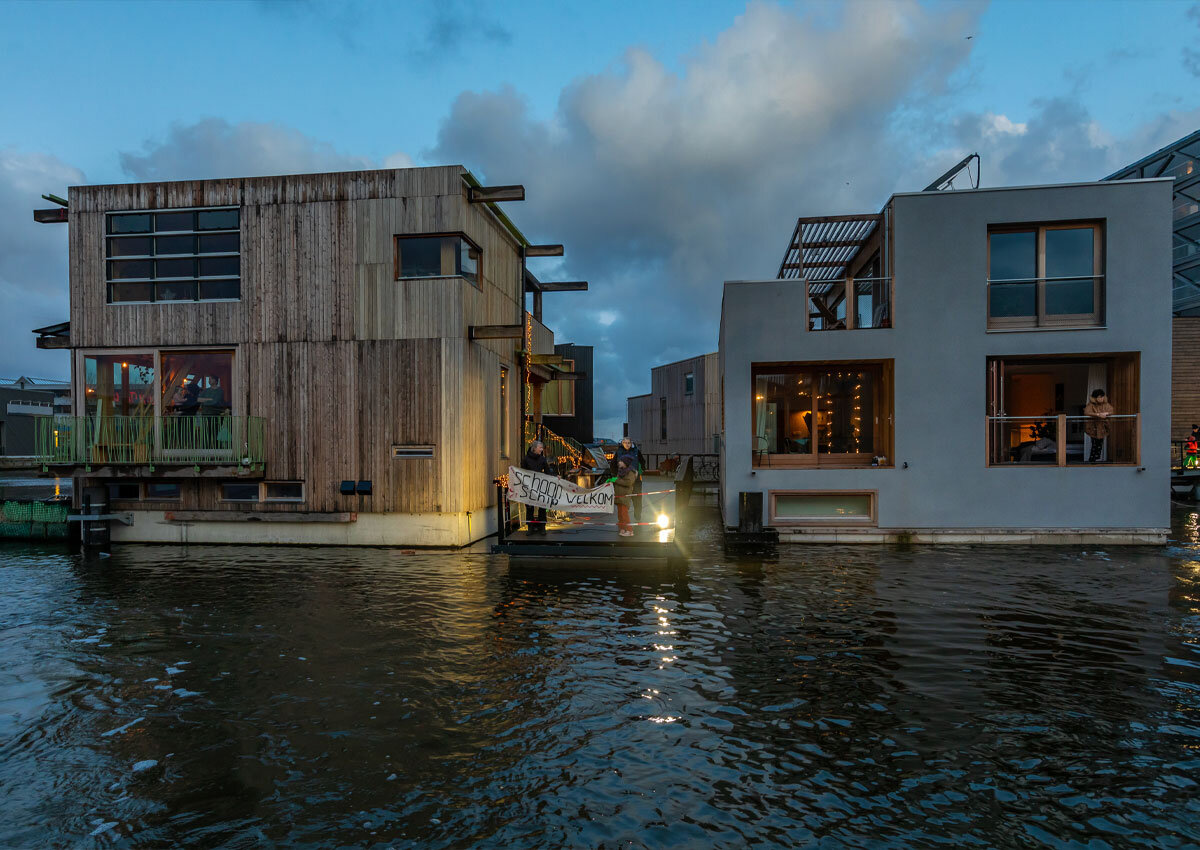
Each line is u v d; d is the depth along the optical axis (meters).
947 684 6.31
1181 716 5.60
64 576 11.66
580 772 4.79
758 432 15.14
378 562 12.90
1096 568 11.38
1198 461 21.30
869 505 14.29
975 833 4.05
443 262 14.84
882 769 4.80
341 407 14.91
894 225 14.02
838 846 3.94
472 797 4.48
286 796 4.52
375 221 14.92
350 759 5.01
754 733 5.36
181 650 7.53
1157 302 13.27
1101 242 13.59
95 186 15.61
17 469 41.94
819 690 6.21
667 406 40.56
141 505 15.41
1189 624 8.12
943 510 13.97
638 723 5.55
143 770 4.89
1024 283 13.92
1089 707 5.79
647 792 4.52
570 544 11.70
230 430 15.08
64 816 4.31
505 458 18.12
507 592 10.25
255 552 14.17
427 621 8.62
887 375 14.43
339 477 14.88
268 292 15.18
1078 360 14.16
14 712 5.91
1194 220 27.81
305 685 6.46
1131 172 31.66
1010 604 9.10
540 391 22.19
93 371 15.77
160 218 15.61
